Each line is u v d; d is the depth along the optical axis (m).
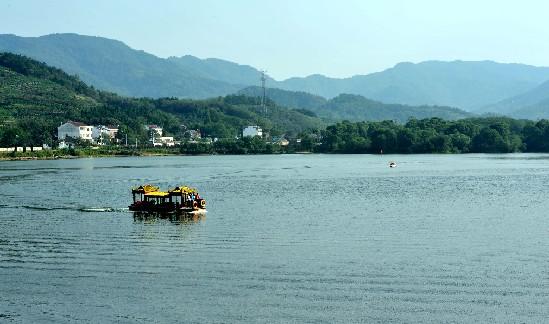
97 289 60.38
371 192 140.38
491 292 57.62
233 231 88.25
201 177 193.88
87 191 149.12
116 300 57.16
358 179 178.88
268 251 74.62
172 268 67.31
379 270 65.06
